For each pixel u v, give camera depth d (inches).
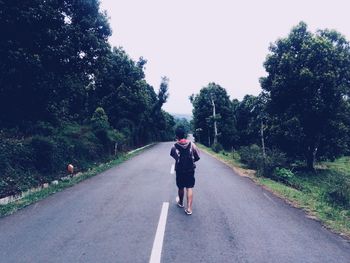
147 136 2090.3
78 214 286.2
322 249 202.4
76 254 190.1
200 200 345.1
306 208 322.7
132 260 180.9
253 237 223.6
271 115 1119.0
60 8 631.8
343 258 188.4
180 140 295.0
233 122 2471.7
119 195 372.8
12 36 557.6
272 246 206.1
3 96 579.2
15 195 366.3
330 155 1080.2
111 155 911.0
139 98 1496.1
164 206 314.0
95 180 501.4
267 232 235.5
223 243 209.9
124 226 246.7
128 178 514.3
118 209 303.1
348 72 1001.5
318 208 322.0
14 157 433.7
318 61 990.4
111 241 212.4
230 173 609.6
